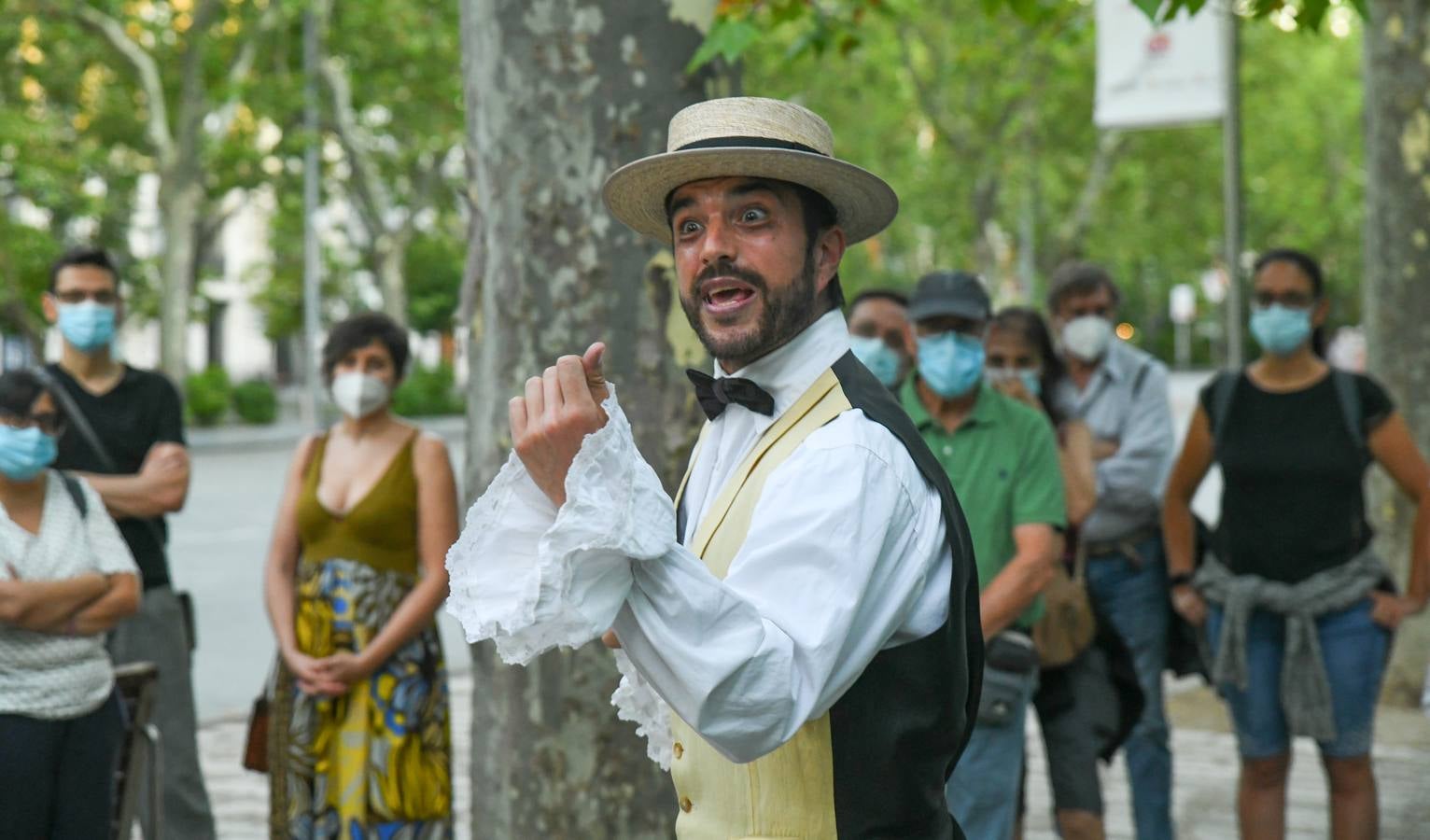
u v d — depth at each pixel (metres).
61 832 4.10
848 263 33.00
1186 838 5.77
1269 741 4.80
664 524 1.87
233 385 38.50
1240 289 8.86
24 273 27.53
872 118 30.22
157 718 5.16
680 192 2.19
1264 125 40.12
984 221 32.06
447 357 48.88
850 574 1.96
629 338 3.73
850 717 2.09
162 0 27.27
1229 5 7.09
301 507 4.62
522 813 3.83
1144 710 4.98
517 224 3.76
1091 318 5.57
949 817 2.26
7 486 4.11
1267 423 4.76
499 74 3.75
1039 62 28.38
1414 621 7.96
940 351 4.08
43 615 4.01
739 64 3.89
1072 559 4.71
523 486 1.91
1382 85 8.23
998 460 4.16
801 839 2.10
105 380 5.21
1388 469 4.77
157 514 5.09
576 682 3.77
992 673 4.01
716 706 1.85
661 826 3.81
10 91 27.16
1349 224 47.56
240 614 11.30
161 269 28.80
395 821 4.51
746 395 2.17
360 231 40.38
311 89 28.14
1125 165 36.66
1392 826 5.79
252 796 6.48
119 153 30.61
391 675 4.54
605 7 3.68
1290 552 4.70
